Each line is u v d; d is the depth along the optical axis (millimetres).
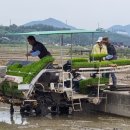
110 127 18859
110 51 22672
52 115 21750
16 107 23766
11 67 21969
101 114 22344
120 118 21156
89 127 18828
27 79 20719
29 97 20797
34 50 21656
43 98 21375
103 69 21672
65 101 21609
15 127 18641
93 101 21734
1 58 55312
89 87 21859
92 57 22406
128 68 22344
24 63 22547
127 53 54938
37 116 21391
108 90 22734
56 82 21250
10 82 21297
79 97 21406
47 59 20891
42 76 21016
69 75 21500
